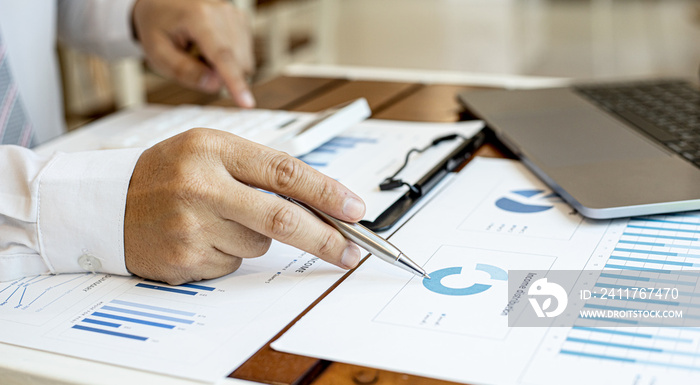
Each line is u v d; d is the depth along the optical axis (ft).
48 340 1.29
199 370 1.16
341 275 1.48
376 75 3.37
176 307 1.39
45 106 3.26
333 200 1.46
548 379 1.07
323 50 8.78
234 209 1.42
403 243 1.59
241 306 1.37
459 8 16.38
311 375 1.14
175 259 1.45
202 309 1.37
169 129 2.35
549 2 16.21
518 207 1.76
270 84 3.24
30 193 1.57
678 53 11.07
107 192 1.53
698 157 1.87
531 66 10.77
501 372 1.10
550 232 1.60
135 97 5.38
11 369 1.21
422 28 14.35
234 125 2.42
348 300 1.36
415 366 1.13
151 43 3.02
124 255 1.52
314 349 1.19
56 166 1.61
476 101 2.55
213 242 1.46
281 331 1.27
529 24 14.26
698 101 2.39
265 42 8.02
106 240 1.52
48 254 1.56
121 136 2.30
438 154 2.13
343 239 1.47
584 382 1.06
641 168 1.81
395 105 2.79
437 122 2.52
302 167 1.48
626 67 10.36
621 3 15.79
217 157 1.49
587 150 1.97
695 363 1.09
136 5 3.10
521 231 1.62
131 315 1.36
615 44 12.07
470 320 1.25
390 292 1.38
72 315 1.38
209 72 2.95
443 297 1.34
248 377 1.13
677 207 1.62
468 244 1.57
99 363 1.20
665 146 1.97
